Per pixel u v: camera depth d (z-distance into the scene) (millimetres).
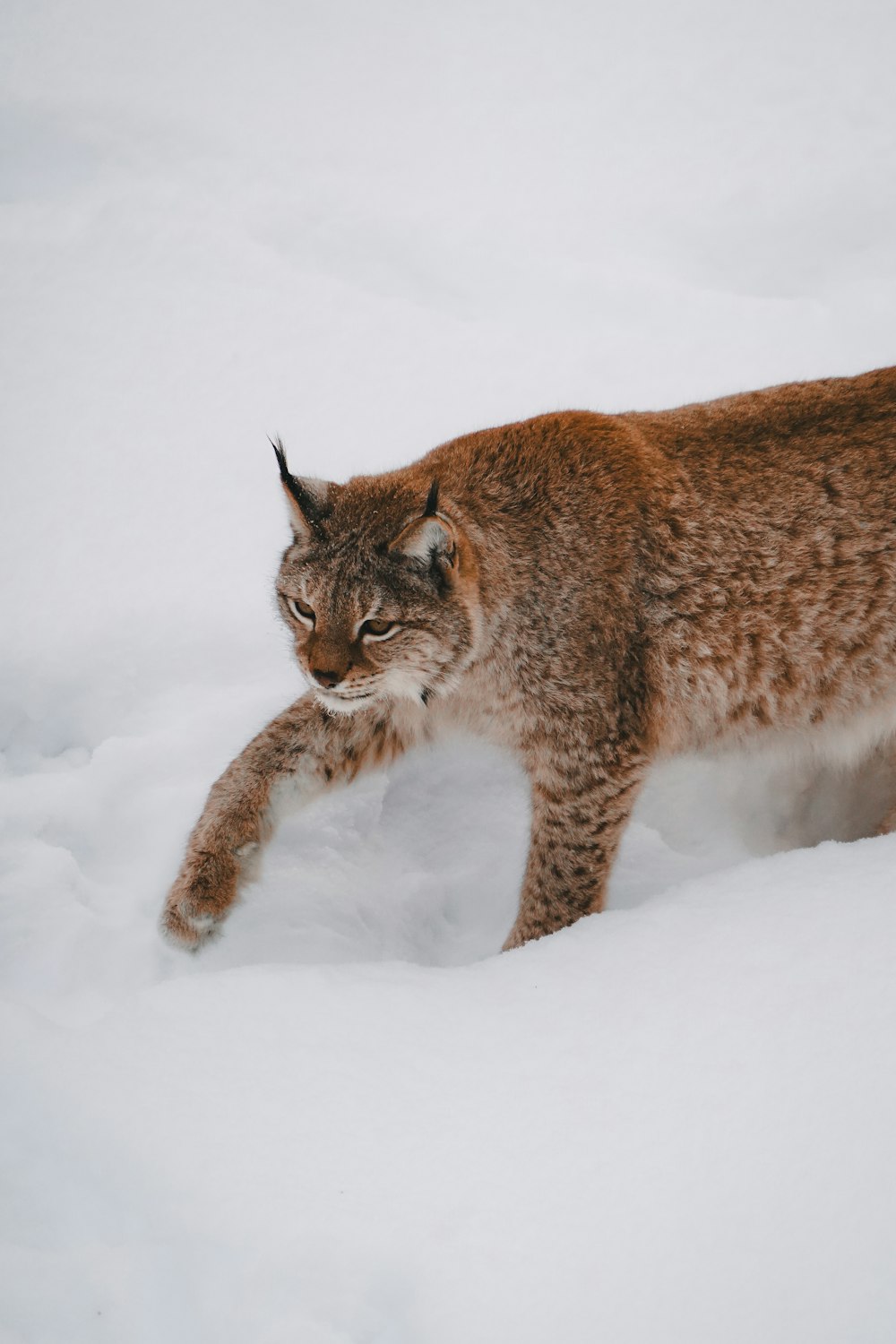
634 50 20516
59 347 13820
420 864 9484
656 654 8797
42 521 11711
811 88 18703
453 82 20016
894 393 9125
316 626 8062
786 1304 5215
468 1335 5262
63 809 9156
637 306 14391
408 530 7852
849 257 15156
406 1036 6723
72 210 15969
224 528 11594
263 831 9016
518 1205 5691
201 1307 5547
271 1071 6535
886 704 9320
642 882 9234
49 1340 5520
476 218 16250
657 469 8773
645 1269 5391
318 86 19703
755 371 13039
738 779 10125
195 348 13797
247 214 16047
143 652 10500
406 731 9312
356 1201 5789
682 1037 6402
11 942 8070
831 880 7316
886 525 8820
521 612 8547
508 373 13312
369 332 14008
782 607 8867
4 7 21281
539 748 8859
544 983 7055
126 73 19516
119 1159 6133
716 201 16375
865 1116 5797
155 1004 7031
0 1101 6492
